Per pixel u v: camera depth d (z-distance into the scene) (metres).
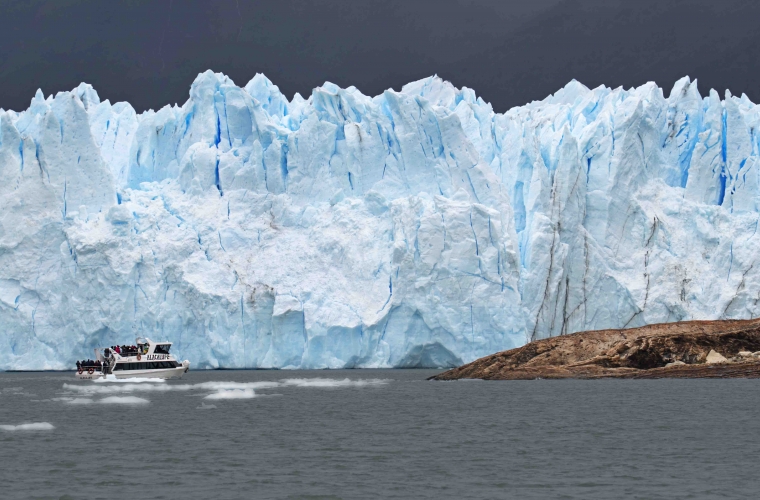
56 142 155.75
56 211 153.12
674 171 170.25
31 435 68.19
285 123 172.12
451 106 183.88
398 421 75.88
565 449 61.25
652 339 117.88
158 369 131.00
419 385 114.00
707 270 160.12
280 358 149.75
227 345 148.62
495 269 151.38
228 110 166.50
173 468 55.03
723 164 166.88
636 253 162.88
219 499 47.09
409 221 152.75
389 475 52.94
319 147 162.12
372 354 149.38
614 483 50.62
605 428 70.50
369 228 156.00
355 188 162.25
